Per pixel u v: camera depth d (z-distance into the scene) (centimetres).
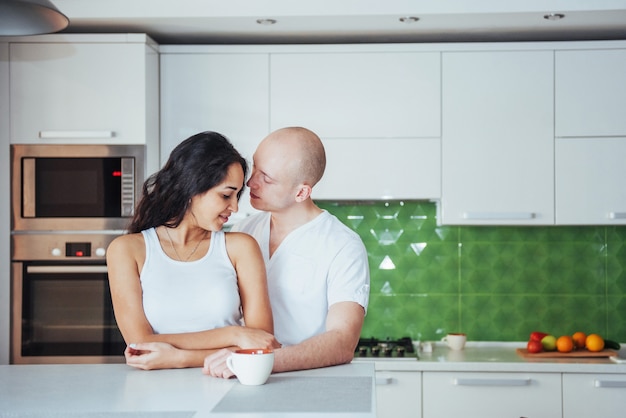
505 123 391
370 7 361
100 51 373
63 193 374
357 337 220
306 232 237
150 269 200
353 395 163
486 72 391
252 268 207
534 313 436
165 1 364
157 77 395
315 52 393
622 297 433
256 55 394
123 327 198
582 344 408
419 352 407
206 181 197
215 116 395
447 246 438
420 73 392
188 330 199
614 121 389
